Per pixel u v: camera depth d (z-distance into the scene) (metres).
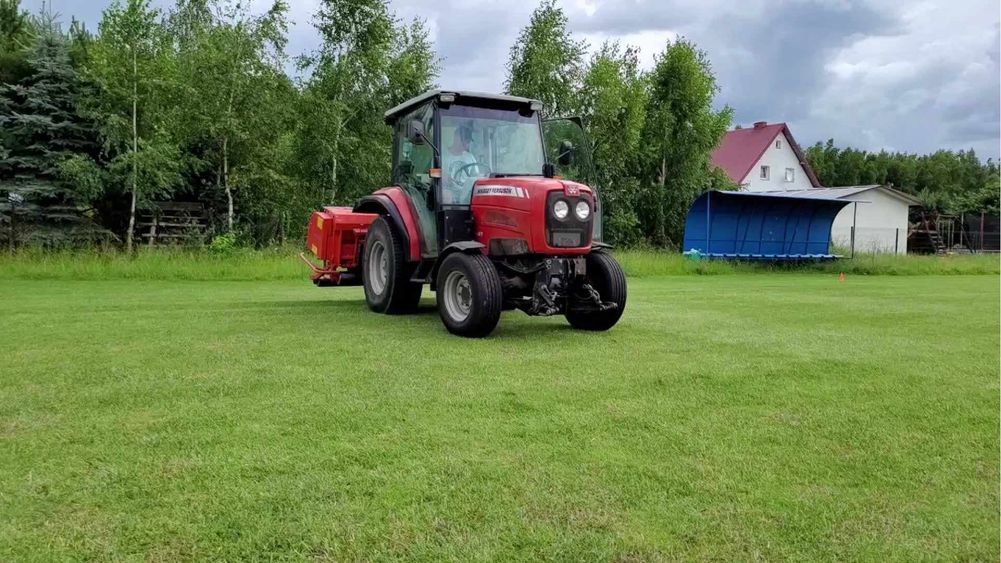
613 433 3.36
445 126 6.70
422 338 5.92
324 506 2.49
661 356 5.27
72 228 16.05
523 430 3.38
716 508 2.54
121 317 6.97
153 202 17.14
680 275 17.11
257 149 17.61
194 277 12.73
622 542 2.27
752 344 5.88
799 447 3.22
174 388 4.07
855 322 7.59
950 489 2.77
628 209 23.91
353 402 3.81
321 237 8.36
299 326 6.50
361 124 19.64
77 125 16.11
